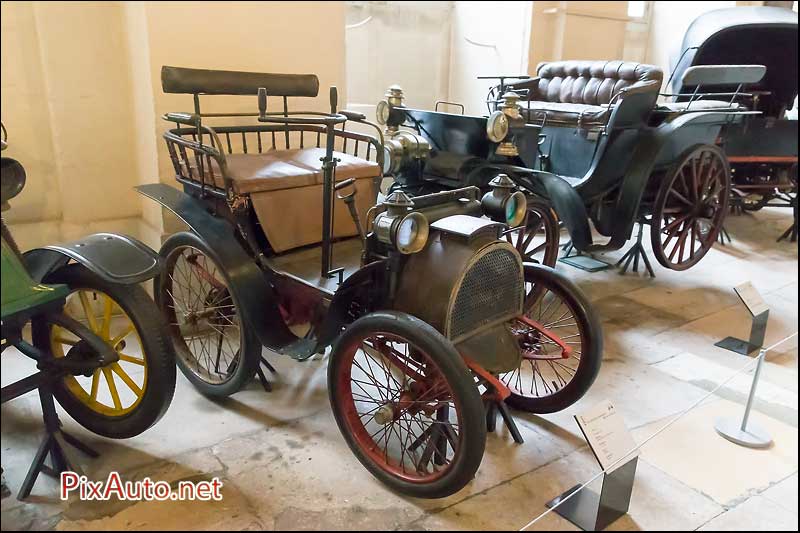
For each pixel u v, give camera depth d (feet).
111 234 6.03
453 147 10.78
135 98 5.69
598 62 12.88
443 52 12.37
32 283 5.40
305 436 6.89
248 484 6.08
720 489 6.42
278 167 7.53
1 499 5.66
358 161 8.08
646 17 18.78
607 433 5.75
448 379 5.32
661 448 7.04
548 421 7.40
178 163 7.20
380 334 5.67
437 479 5.64
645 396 8.13
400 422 7.18
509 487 6.21
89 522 5.49
